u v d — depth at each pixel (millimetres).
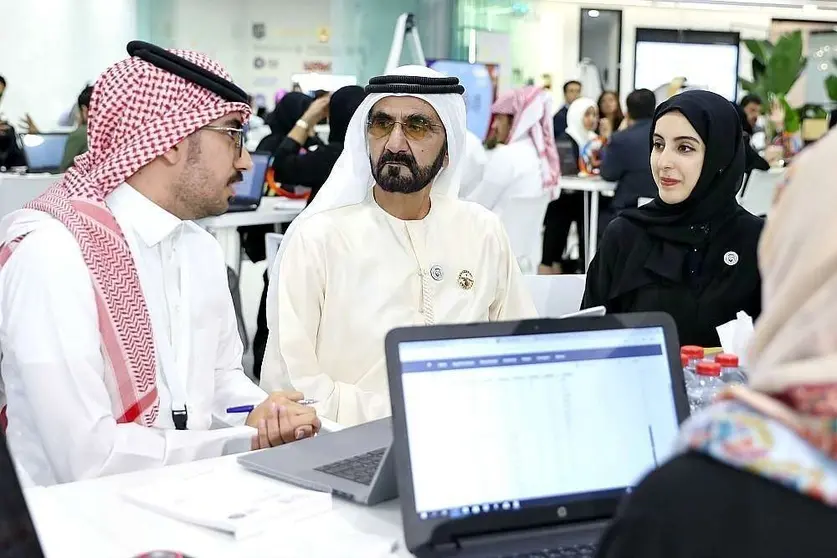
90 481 1534
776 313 781
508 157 5879
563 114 8484
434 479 1228
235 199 4988
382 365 2256
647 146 5945
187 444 1777
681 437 806
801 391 743
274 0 10211
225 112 1944
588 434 1303
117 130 1915
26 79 9109
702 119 2555
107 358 1821
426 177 2307
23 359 1739
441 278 2338
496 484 1250
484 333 1292
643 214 2688
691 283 2600
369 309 2268
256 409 1904
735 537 723
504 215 5941
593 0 9867
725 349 2201
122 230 1913
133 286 1867
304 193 5660
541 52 10039
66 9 9172
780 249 792
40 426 1745
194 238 2082
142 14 9695
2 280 1796
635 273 2631
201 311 2037
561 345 1320
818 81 9945
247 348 4953
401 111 2273
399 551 1269
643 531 756
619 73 10016
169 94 1911
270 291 2303
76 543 1281
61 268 1769
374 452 1592
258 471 1555
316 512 1395
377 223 2332
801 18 9648
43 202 1877
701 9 9352
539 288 2871
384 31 10477
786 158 7883
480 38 10094
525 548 1219
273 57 10336
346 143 2381
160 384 1940
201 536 1307
